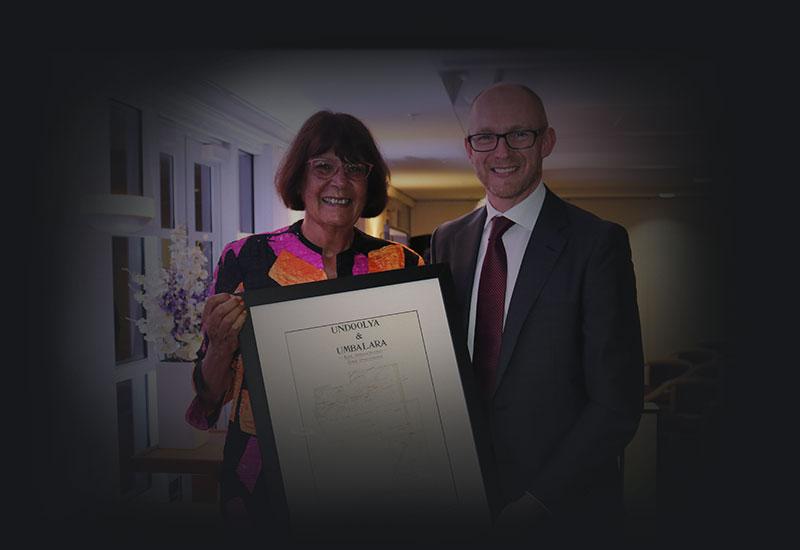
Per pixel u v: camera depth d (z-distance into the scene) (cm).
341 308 135
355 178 151
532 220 153
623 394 142
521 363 146
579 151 710
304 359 132
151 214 255
